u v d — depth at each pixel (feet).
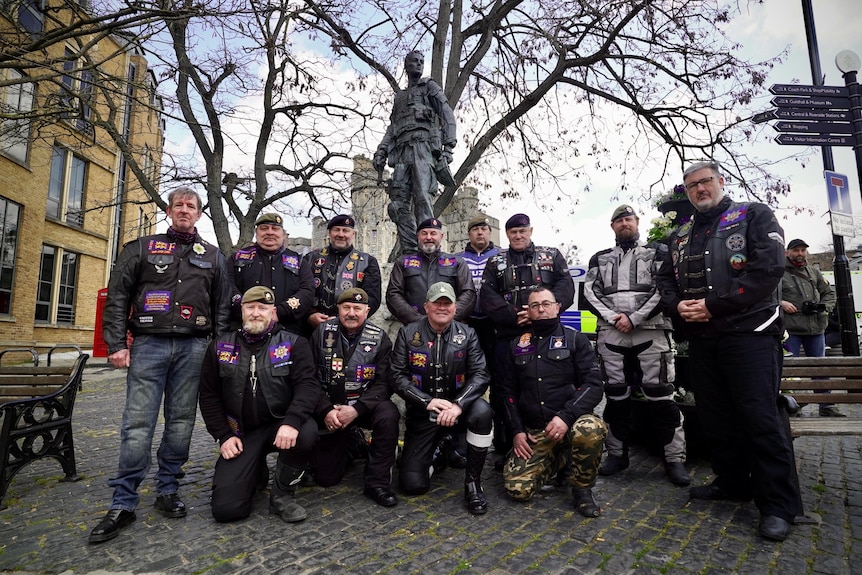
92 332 53.21
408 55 18.58
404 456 11.41
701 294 9.93
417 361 11.43
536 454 10.96
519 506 10.36
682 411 13.61
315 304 14.08
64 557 8.04
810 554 7.87
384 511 10.11
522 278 13.34
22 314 42.22
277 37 27.35
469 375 11.48
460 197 57.62
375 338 11.75
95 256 53.57
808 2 21.63
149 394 9.75
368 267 14.49
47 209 47.32
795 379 11.91
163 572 7.52
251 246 13.47
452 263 14.12
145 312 9.76
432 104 18.49
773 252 8.93
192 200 10.29
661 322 12.17
